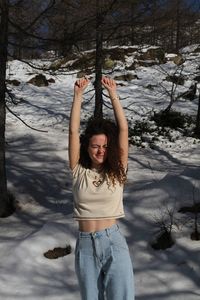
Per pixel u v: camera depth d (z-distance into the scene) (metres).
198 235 6.75
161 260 6.39
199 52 29.22
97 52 14.07
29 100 20.19
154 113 18.38
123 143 3.62
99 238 3.47
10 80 22.06
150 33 11.30
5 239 8.18
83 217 3.52
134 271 6.21
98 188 3.51
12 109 18.73
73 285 6.05
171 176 8.62
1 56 9.44
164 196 8.00
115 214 3.54
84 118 18.14
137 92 22.00
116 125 3.68
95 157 3.54
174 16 11.39
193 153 14.83
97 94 14.37
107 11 9.45
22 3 9.46
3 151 10.15
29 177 12.09
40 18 9.57
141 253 6.66
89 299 3.51
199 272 5.90
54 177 12.31
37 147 14.42
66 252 6.93
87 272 3.51
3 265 6.53
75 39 9.53
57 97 20.88
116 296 3.47
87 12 9.66
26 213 10.44
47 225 7.49
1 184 10.23
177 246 6.59
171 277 5.92
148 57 26.39
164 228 6.92
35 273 6.35
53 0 9.15
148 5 10.54
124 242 3.54
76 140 3.64
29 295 5.80
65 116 18.27
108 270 3.47
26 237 7.40
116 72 24.28
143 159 14.16
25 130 16.09
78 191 3.55
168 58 26.80
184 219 7.29
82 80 3.70
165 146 15.45
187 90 21.95
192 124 17.69
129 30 11.18
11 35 9.49
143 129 16.86
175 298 5.45
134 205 7.95
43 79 22.39
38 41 9.59
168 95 20.52
